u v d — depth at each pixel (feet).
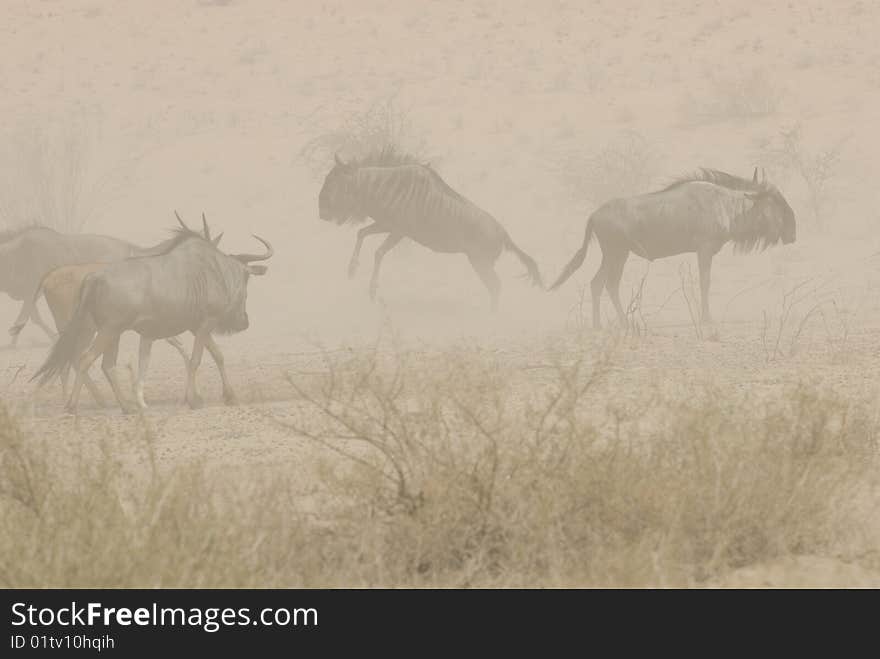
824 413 99.35
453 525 81.00
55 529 76.28
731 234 242.17
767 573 80.38
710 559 81.56
